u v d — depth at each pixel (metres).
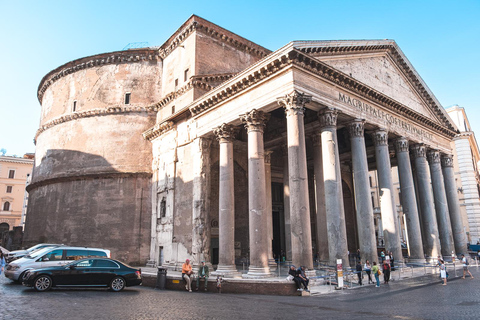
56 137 35.28
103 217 29.83
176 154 26.89
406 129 25.66
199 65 27.23
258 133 19.94
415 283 17.59
